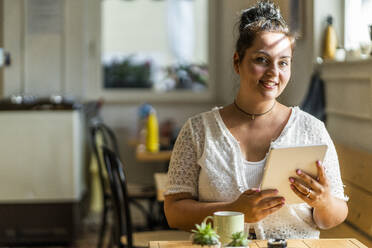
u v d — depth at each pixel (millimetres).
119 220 3195
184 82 5727
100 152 5020
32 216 4832
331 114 3502
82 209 5195
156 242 1803
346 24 3600
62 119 4793
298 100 3887
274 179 1748
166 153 4340
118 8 5625
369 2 3307
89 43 5594
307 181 1749
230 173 1952
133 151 5660
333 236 2945
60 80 5289
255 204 1757
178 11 5691
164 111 5715
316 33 3602
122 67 5660
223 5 5508
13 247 4805
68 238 4840
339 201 1921
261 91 1914
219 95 5715
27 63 5262
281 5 3889
